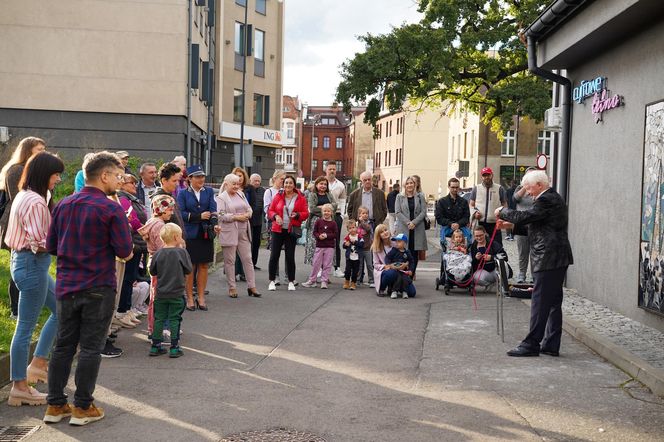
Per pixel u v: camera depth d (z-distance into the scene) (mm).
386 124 97250
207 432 5508
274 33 50219
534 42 13609
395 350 8469
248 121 48031
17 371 6172
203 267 11203
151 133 29562
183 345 8648
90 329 5699
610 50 11664
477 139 57812
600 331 9312
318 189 15711
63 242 5684
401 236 12883
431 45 27922
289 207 13562
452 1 28328
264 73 49500
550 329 8312
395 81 29016
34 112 29188
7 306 9461
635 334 9117
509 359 8070
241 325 9945
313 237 14641
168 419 5820
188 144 30516
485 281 13242
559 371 7523
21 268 6164
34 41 29031
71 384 6848
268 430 5555
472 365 7758
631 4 9172
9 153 22094
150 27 29344
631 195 10633
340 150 137500
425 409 6133
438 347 8656
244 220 12477
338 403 6289
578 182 13180
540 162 24250
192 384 6883
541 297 8219
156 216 9016
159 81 29469
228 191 12469
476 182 57906
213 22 38906
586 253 12586
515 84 28516
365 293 13453
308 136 137625
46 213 6156
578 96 13008
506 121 29406
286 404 6246
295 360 7906
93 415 5762
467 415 5973
